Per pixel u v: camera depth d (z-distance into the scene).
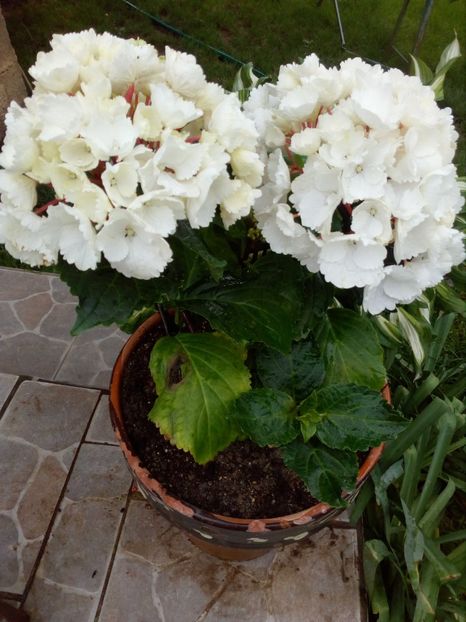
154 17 4.07
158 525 1.70
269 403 1.22
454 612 1.54
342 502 1.15
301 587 1.61
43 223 0.88
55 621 1.53
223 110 0.96
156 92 0.89
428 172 0.98
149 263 0.89
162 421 1.23
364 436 1.18
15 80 3.05
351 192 0.95
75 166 0.85
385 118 0.96
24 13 3.97
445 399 1.72
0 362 2.11
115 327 2.24
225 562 1.65
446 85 3.80
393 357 1.79
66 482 1.79
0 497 1.75
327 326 1.37
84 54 0.98
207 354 1.29
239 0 4.38
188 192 0.86
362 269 1.00
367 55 4.02
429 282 1.10
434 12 4.53
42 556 1.63
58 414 1.95
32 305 2.31
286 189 1.06
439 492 1.80
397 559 1.61
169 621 1.54
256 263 1.29
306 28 4.20
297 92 1.04
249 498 1.31
